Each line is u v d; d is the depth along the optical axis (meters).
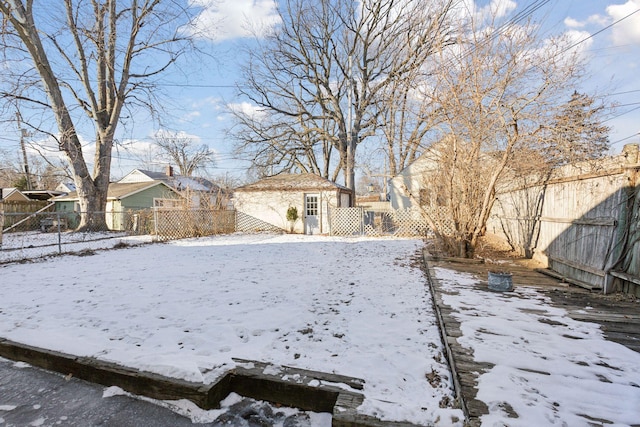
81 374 2.40
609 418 1.62
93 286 4.88
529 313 3.28
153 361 2.34
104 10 13.06
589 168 4.60
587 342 2.55
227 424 1.90
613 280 4.05
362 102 19.61
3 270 6.32
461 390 1.88
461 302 3.66
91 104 14.33
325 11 19.34
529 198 7.01
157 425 1.89
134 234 14.16
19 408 2.07
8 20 10.69
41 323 3.30
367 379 2.15
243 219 15.64
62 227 18.44
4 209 17.70
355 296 4.22
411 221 12.94
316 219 14.88
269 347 2.70
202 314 3.56
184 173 34.38
